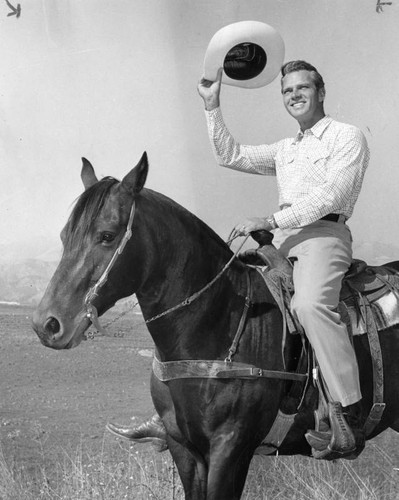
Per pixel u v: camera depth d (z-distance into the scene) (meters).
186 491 3.41
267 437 3.34
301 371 3.31
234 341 3.19
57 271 2.99
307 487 4.29
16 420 5.62
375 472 4.78
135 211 3.08
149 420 3.78
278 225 3.29
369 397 3.47
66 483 4.52
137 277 3.10
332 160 3.36
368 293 3.51
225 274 3.28
